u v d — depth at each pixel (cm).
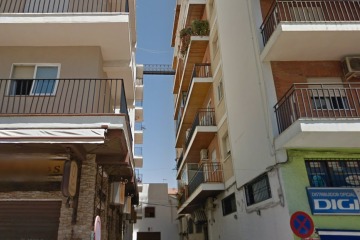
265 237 866
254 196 989
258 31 970
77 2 964
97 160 816
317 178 782
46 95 835
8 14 828
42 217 733
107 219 1028
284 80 905
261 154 904
